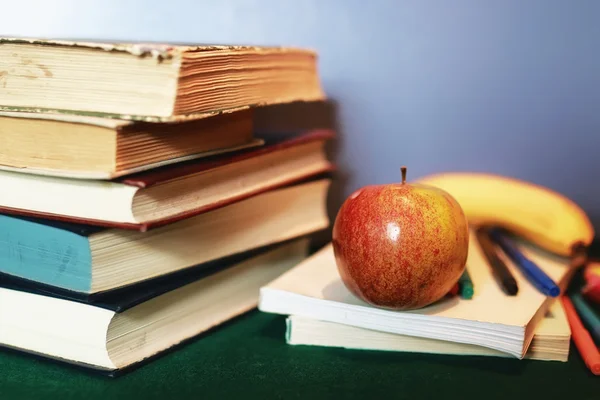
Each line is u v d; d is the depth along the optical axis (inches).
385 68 28.1
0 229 19.7
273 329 21.8
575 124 27.8
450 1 27.5
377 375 19.1
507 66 27.7
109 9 28.0
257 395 18.1
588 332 21.2
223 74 19.7
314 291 20.7
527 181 28.3
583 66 27.3
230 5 28.0
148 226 18.2
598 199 28.1
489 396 18.1
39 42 18.7
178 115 18.1
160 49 17.9
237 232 22.3
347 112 28.5
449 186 27.0
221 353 20.2
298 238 24.9
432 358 20.0
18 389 18.2
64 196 19.0
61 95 19.0
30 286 19.4
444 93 28.1
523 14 27.3
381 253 18.7
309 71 24.1
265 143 23.0
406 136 28.5
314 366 19.5
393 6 27.7
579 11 27.0
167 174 18.8
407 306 19.3
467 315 19.3
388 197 19.1
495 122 28.1
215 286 21.7
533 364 19.8
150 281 19.8
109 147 18.1
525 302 20.2
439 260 18.8
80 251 18.5
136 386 18.4
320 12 27.9
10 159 19.4
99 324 18.6
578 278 24.5
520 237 26.0
